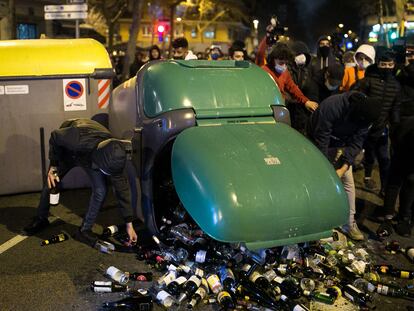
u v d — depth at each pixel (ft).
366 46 24.53
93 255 15.47
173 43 24.26
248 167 12.86
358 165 26.35
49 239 16.42
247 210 12.12
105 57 21.44
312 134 16.30
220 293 12.60
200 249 14.01
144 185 15.15
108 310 12.26
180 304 12.60
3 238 16.72
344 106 15.39
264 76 16.19
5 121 20.40
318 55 24.85
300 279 13.51
